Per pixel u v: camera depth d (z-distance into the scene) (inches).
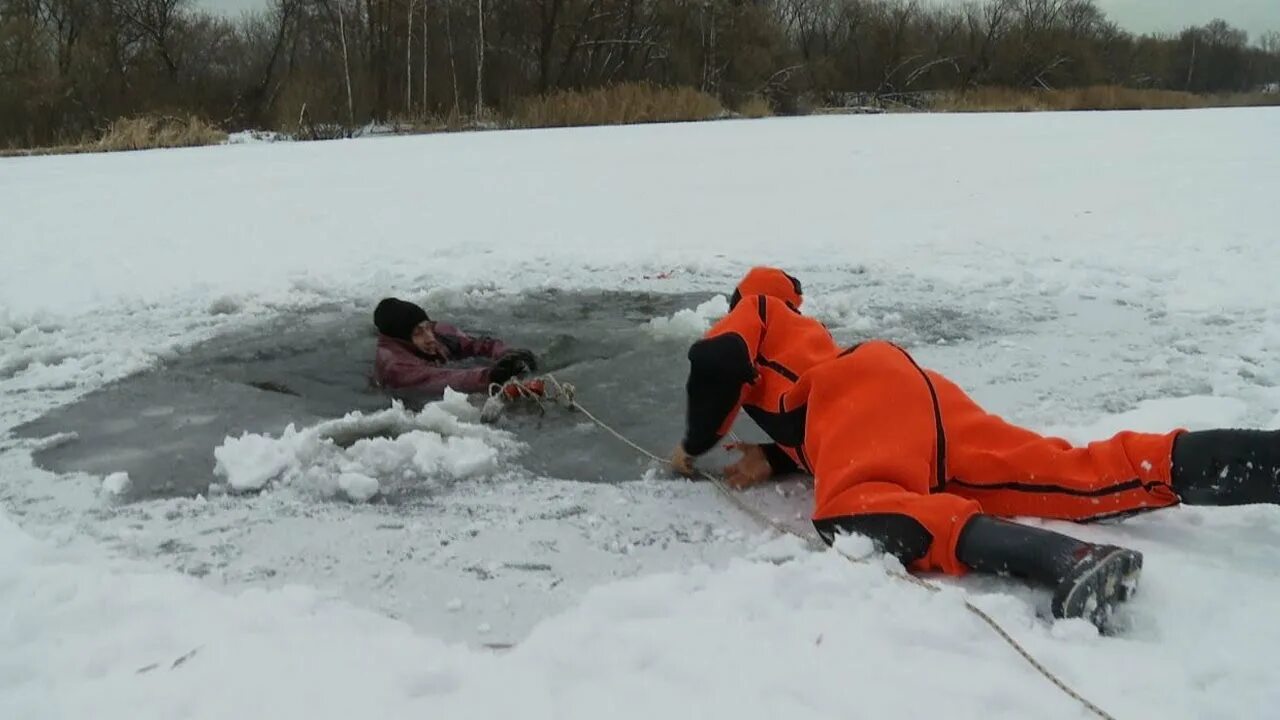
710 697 90.8
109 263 323.0
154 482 154.3
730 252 327.3
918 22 1897.1
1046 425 168.4
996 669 93.9
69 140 1040.2
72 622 108.7
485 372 197.8
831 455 126.6
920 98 1640.0
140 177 569.6
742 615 105.2
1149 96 1585.9
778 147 669.9
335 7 1279.5
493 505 143.1
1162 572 112.0
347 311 263.6
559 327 246.2
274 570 123.2
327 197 462.3
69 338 239.1
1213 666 94.0
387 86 1233.4
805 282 283.6
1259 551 118.7
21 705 93.1
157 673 97.8
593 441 170.9
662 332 237.3
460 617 111.2
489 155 661.3
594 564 123.8
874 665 94.7
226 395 198.1
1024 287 270.2
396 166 597.9
